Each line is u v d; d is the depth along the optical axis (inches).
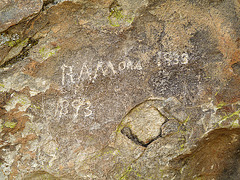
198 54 64.2
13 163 64.9
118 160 67.5
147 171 68.7
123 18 61.4
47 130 65.1
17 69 61.0
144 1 60.1
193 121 66.2
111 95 65.4
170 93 65.9
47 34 60.4
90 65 63.9
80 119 65.6
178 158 68.2
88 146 66.3
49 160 65.7
